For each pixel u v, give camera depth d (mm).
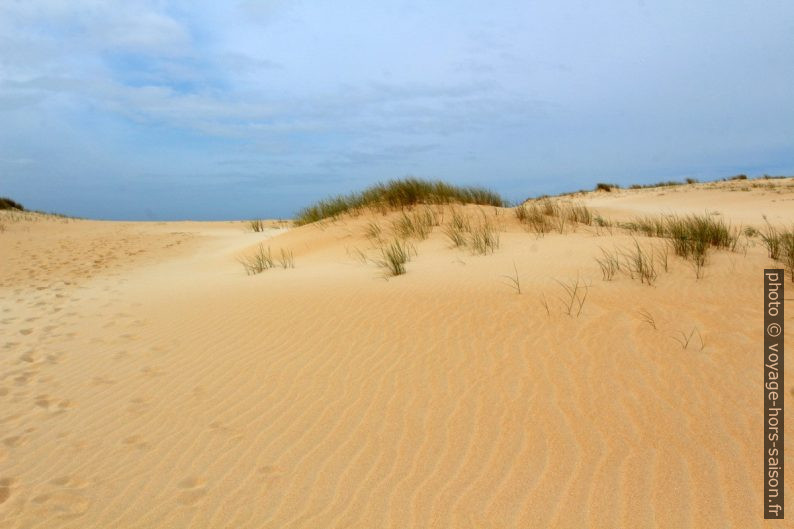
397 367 4789
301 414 4141
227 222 27453
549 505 2955
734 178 32938
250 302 7207
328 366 4949
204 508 3117
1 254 15164
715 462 3217
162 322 6762
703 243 8375
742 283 6457
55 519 3059
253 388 4648
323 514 3010
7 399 4668
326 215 16109
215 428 4023
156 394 4664
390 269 8570
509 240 10492
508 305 5977
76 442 3924
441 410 4016
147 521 3021
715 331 4984
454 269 8070
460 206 14000
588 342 4918
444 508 2990
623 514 2854
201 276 10602
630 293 6141
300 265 10898
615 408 3855
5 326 7098
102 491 3324
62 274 12109
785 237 8719
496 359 4750
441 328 5539
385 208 14477
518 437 3600
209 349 5648
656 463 3240
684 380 4180
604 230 12086
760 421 3604
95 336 6387
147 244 18078
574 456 3355
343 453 3586
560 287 6469
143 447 3820
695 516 2807
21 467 3619
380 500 3092
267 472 3432
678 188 29734
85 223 25188
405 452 3541
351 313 6254
